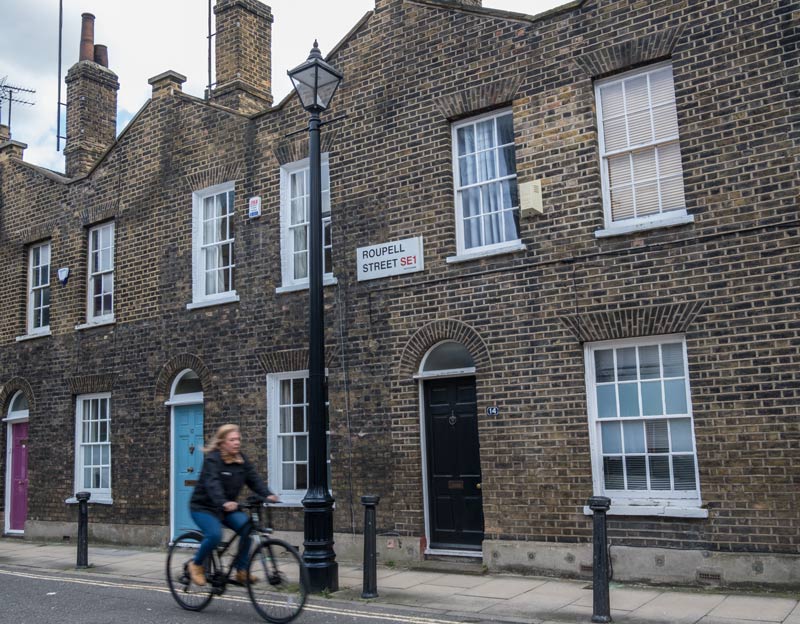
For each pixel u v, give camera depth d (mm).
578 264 10109
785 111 8953
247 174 13641
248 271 13383
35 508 15961
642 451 9625
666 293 9469
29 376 16594
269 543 7684
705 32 9531
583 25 10414
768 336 8805
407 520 11062
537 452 10125
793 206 8812
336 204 12391
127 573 11211
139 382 14617
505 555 10156
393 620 7719
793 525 8461
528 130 10719
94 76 18406
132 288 15039
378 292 11766
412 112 11773
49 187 16922
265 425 12797
